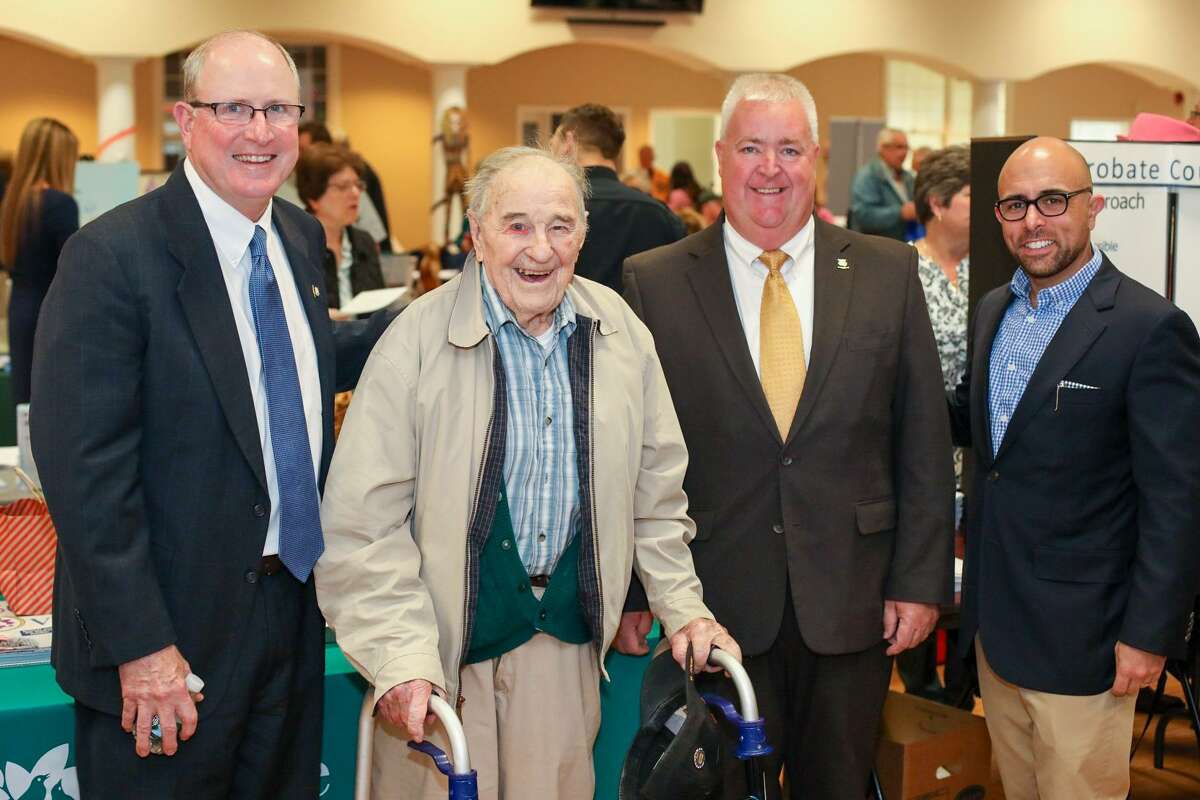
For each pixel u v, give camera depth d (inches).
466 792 67.4
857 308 92.4
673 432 86.3
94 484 70.3
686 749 71.5
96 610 70.6
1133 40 491.5
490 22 428.8
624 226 144.2
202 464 74.2
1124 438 90.7
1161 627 87.7
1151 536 88.2
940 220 137.9
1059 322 93.5
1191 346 88.7
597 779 92.6
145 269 73.2
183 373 73.5
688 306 93.3
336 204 160.1
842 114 557.6
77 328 71.0
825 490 90.5
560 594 81.1
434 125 435.5
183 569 74.3
